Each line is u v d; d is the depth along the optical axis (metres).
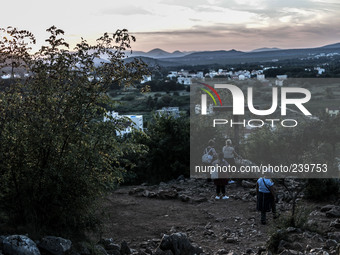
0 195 6.57
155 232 9.16
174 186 14.33
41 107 6.77
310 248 7.23
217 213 10.84
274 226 8.61
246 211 10.96
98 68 7.04
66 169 6.70
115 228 9.32
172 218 10.34
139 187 14.49
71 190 6.70
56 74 6.86
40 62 6.88
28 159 6.76
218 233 9.19
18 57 6.89
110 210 10.74
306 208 9.76
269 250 7.61
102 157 6.99
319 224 8.99
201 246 8.26
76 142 6.87
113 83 7.21
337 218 9.52
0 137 6.55
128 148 7.50
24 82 6.93
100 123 7.04
